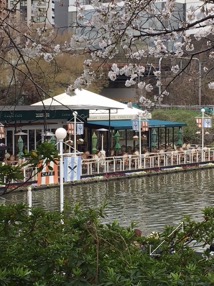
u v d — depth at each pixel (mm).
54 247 5434
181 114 57188
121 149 45969
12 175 5895
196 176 43469
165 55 10055
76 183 37594
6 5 7965
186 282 4965
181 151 46500
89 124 44938
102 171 40812
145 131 47531
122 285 4797
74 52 9203
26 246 5680
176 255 6176
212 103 55531
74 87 9164
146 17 8539
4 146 36750
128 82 10898
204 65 12133
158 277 4887
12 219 5945
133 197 33719
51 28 9594
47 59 8992
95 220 5711
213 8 9273
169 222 26000
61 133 18109
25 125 40531
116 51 9148
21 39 9070
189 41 9953
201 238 6711
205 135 56438
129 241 5949
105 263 5297
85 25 8609
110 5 8359
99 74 9273
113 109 44500
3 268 5133
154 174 43062
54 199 31906
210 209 6996
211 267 5988
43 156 5773
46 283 5164
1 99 12312
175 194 35000
